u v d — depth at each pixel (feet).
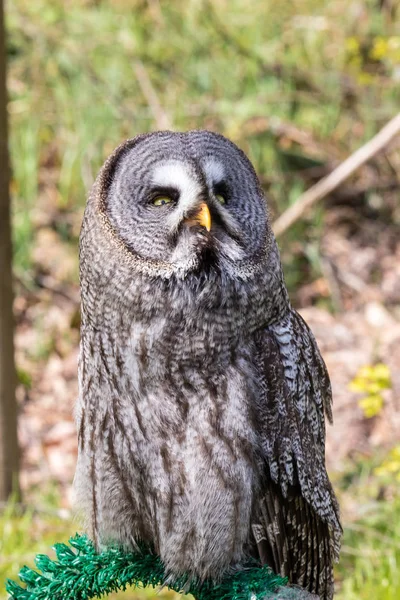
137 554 26.76
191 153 25.71
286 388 26.08
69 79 71.72
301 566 27.25
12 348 48.32
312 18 75.92
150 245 25.23
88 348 25.93
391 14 76.38
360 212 71.26
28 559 42.34
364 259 68.39
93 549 26.73
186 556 25.50
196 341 24.88
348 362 60.13
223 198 26.00
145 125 69.72
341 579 41.57
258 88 72.08
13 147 70.18
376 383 45.16
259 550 26.16
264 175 69.46
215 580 25.82
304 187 70.28
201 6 74.18
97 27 73.41
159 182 25.59
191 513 25.12
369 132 71.67
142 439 25.26
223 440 24.94
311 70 72.95
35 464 54.80
